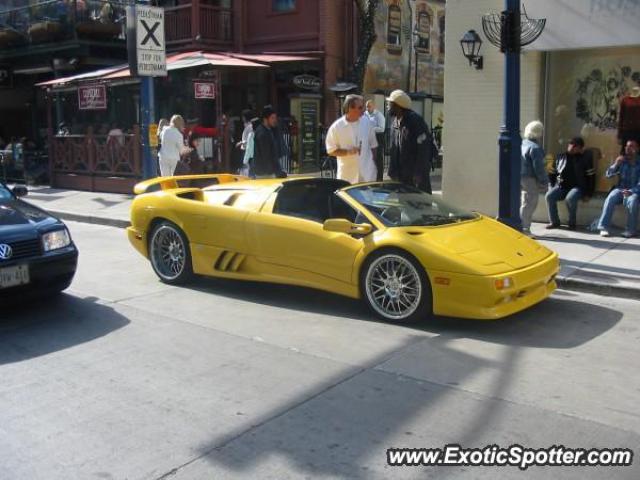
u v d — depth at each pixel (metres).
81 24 20.80
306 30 20.27
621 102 10.53
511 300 5.84
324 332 5.91
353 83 20.31
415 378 4.82
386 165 19.50
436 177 21.08
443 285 5.75
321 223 6.52
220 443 3.88
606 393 4.55
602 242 9.47
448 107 11.77
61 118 19.52
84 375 4.97
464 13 11.41
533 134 9.72
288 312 6.55
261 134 10.42
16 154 19.92
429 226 6.28
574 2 10.20
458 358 5.23
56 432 4.05
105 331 6.01
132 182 16.38
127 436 3.98
